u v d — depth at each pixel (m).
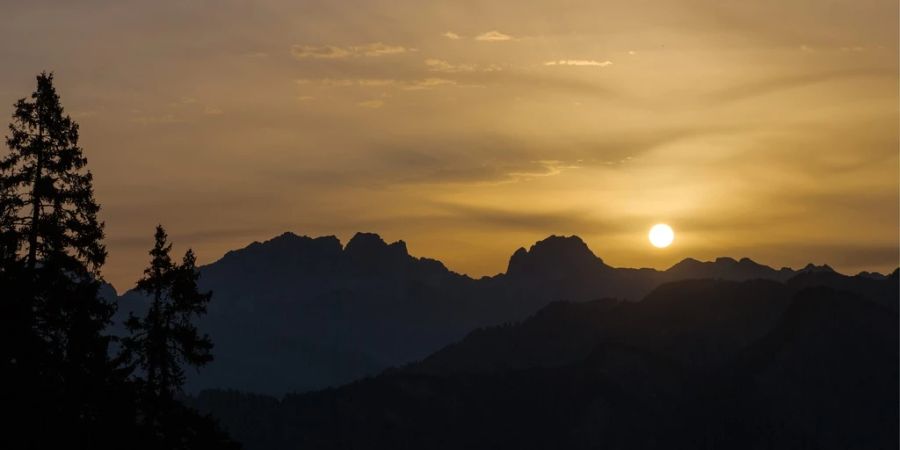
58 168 127.31
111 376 128.00
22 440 117.94
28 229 125.94
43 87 128.00
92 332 125.00
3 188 125.88
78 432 123.31
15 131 127.00
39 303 121.06
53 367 121.62
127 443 127.56
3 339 117.25
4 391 116.94
